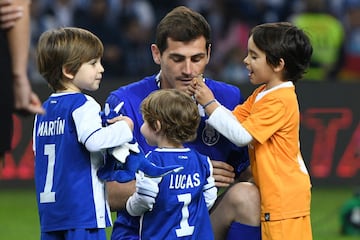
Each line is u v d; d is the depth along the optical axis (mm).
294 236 18078
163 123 17500
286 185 18094
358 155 38625
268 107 18047
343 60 48812
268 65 18375
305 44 18469
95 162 17234
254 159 18281
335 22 48406
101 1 47125
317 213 33031
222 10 50812
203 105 18250
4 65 14375
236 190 18375
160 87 19188
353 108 38656
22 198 36750
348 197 36438
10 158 37938
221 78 47156
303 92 38406
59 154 17188
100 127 16859
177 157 17609
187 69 18406
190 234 17562
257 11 50875
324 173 38562
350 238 28828
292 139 18281
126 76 46875
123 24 48125
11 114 14539
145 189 17156
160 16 50312
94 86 17594
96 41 17547
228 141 19125
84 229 17047
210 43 18938
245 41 49781
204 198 17938
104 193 17406
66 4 48219
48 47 17359
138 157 17156
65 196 17078
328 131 38531
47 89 37906
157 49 19016
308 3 48594
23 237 29000
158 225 17500
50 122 17344
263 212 18141
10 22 14375
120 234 18578
